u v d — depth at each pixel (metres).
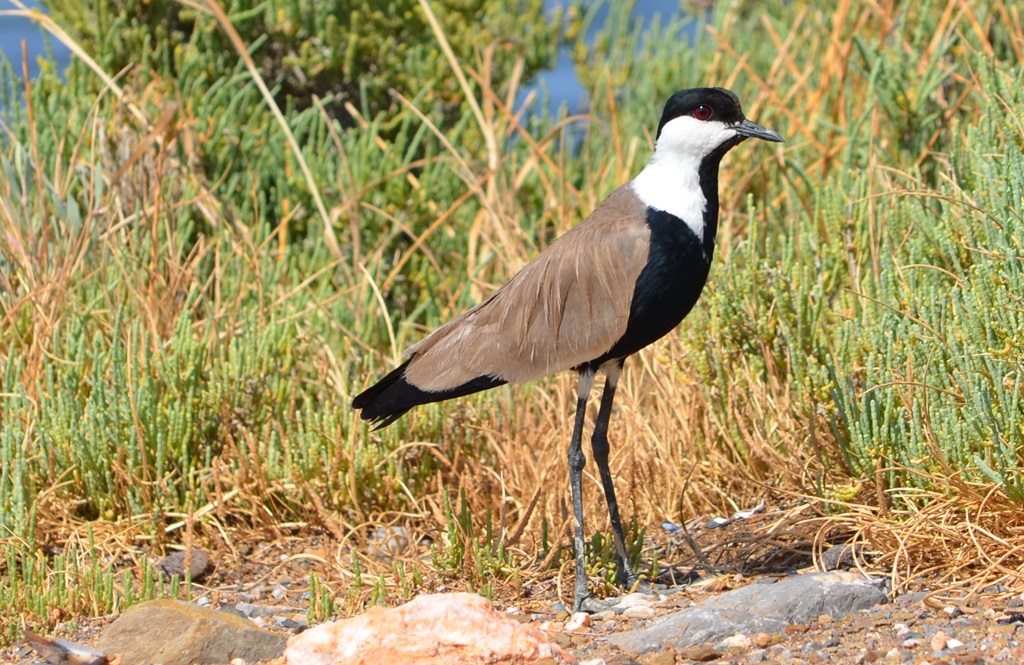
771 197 13.87
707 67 17.70
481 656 7.21
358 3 16.47
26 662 8.07
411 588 9.36
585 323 9.22
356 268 14.09
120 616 8.38
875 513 9.13
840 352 10.23
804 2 18.88
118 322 11.03
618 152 14.80
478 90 16.77
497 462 11.26
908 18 15.27
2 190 13.16
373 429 10.36
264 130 15.46
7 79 15.26
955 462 8.90
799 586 8.06
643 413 11.57
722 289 10.90
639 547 9.45
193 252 13.75
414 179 14.99
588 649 7.85
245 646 7.99
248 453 11.17
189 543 9.69
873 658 7.12
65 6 16.23
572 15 19.06
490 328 9.49
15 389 11.06
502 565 9.45
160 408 10.83
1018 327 8.95
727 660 7.39
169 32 16.42
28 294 11.60
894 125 13.47
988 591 7.99
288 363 12.10
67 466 10.77
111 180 13.62
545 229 14.99
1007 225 9.40
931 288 9.69
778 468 10.07
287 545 10.58
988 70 12.64
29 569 9.23
